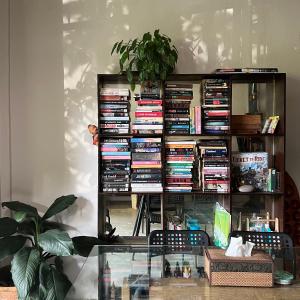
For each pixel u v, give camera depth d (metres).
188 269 1.95
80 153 3.16
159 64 2.75
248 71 2.80
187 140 2.96
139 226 3.10
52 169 3.18
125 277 1.89
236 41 3.10
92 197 3.18
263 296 1.66
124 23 3.11
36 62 3.14
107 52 3.12
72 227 3.19
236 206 3.06
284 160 2.80
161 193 2.88
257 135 2.83
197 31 3.10
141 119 2.87
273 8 3.10
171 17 3.10
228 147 2.89
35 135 3.17
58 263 3.00
